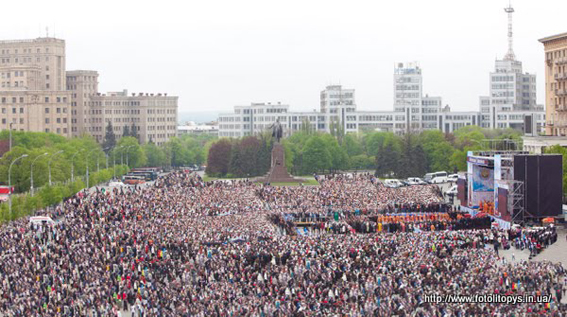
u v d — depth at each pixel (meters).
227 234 158.12
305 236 158.12
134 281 125.75
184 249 144.75
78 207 187.00
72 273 127.50
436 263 129.88
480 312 104.31
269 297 114.69
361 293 116.31
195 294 116.56
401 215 195.00
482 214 196.75
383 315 106.12
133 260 137.50
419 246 144.12
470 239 154.38
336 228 177.00
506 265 132.50
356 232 178.62
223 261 135.38
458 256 137.50
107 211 182.12
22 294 115.62
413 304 109.81
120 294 121.31
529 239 159.00
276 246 146.12
